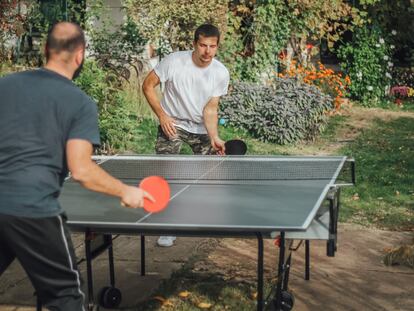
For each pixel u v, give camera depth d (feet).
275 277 17.42
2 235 11.85
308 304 16.79
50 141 11.82
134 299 17.29
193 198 14.97
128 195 12.03
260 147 38.37
